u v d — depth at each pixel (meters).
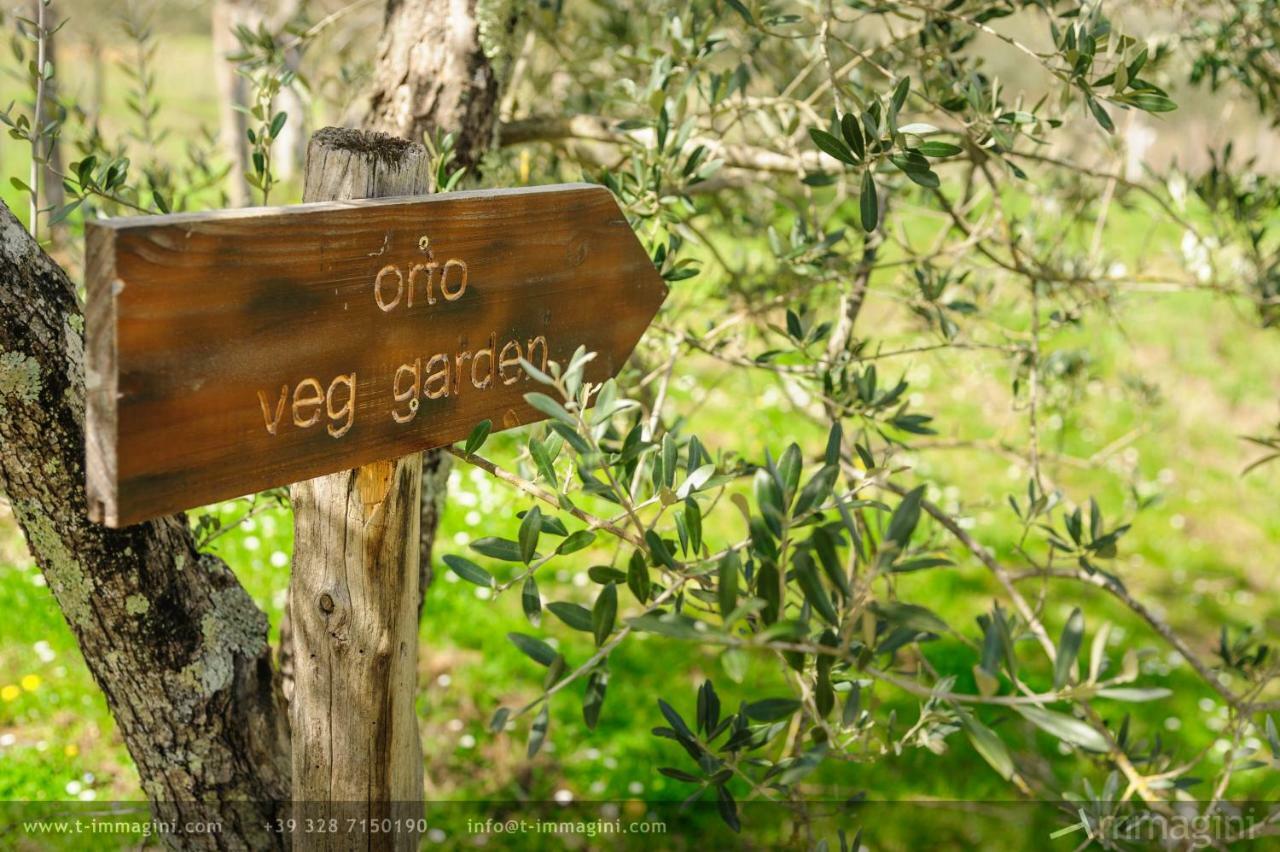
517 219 1.55
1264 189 2.98
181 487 1.21
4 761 3.92
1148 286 3.12
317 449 1.35
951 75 2.57
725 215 3.83
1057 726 1.14
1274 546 7.17
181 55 13.79
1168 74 3.29
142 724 1.95
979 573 6.14
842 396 2.42
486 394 1.57
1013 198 3.95
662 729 1.60
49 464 1.67
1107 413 8.54
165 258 1.14
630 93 2.52
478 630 5.17
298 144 8.17
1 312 1.58
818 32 2.35
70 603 1.82
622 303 1.77
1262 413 8.98
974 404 8.34
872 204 1.78
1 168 9.63
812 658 1.54
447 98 2.61
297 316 1.29
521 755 4.45
